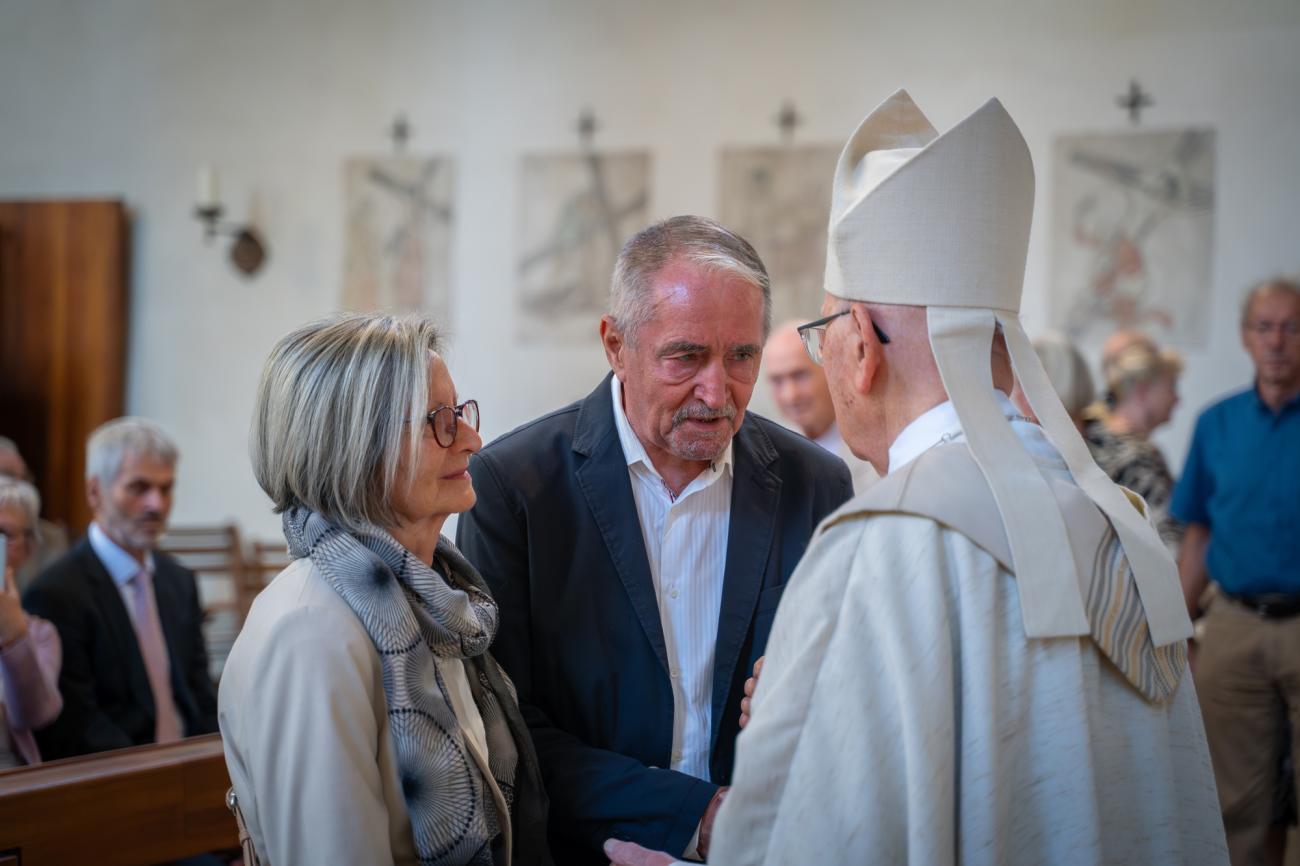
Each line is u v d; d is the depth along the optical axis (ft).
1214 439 12.08
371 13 21.81
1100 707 3.81
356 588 4.57
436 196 21.50
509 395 21.18
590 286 20.88
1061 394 12.76
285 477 4.80
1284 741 11.37
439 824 4.52
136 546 10.36
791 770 3.71
